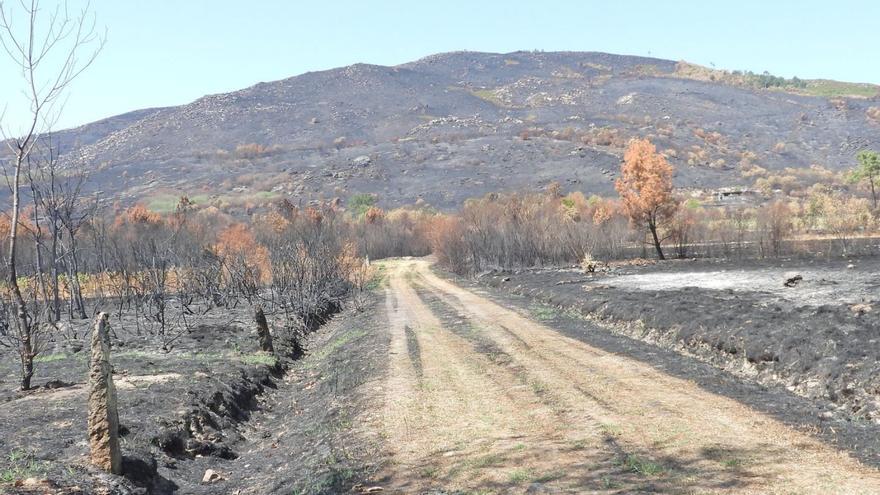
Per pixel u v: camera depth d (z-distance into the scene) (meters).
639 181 57.06
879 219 66.69
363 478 10.31
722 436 10.84
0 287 27.05
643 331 21.89
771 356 15.52
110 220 81.69
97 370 10.05
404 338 25.14
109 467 9.92
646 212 56.78
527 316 29.11
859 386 12.55
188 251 39.75
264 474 11.51
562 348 20.52
